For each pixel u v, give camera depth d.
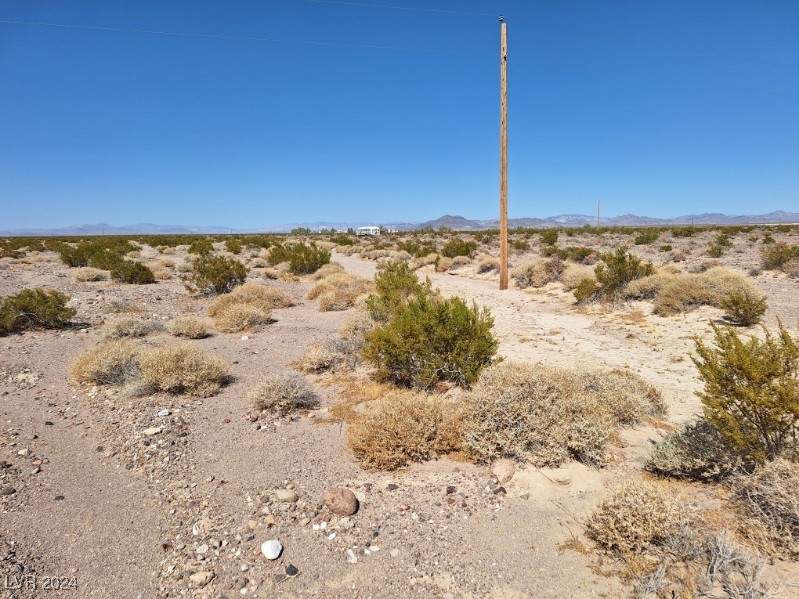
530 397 5.37
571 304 15.45
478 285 21.75
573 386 6.04
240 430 6.36
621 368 8.45
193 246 40.53
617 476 4.86
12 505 4.59
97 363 8.20
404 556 3.88
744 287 12.55
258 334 12.16
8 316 11.99
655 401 6.55
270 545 3.93
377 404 6.04
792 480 3.67
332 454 5.66
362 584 3.60
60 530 4.24
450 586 3.55
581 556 3.79
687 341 10.16
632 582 3.45
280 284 22.34
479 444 5.23
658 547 3.67
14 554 3.90
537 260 21.88
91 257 29.20
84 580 3.66
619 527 3.79
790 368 4.22
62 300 12.92
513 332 11.66
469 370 7.27
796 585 3.22
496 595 3.45
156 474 5.20
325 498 4.56
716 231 56.59
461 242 33.06
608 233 60.78
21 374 8.62
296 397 7.13
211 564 3.81
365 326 10.91
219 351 10.42
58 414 6.88
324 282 20.09
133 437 6.07
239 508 4.55
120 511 4.54
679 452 4.77
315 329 12.80
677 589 3.28
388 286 14.56
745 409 4.31
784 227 61.78
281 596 3.49
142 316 14.21
